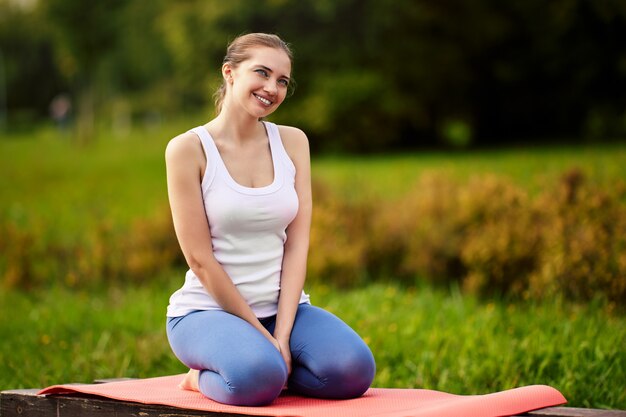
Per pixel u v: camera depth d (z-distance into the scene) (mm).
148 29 55156
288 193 4812
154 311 9602
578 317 7785
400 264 11383
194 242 4656
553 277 8914
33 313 9766
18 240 12133
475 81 35812
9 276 11586
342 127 34844
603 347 6754
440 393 4711
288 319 4703
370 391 4824
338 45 35625
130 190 22312
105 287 11586
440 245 10945
